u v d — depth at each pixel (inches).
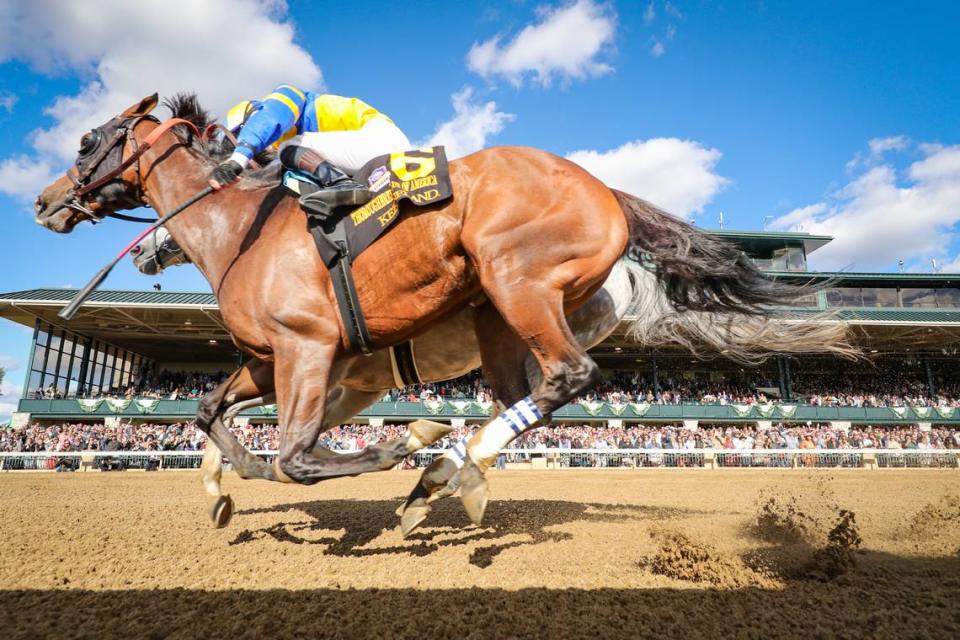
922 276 1223.5
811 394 1316.4
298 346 136.3
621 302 157.1
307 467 129.4
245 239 146.6
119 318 1103.0
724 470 776.9
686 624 96.8
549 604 106.3
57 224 175.6
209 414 160.7
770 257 1309.1
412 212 131.6
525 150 135.3
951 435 1059.3
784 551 151.6
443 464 142.2
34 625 97.6
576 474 642.8
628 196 149.3
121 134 171.6
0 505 282.8
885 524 208.7
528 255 126.0
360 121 151.0
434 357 160.4
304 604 107.5
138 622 99.0
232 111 165.5
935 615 101.7
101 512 246.5
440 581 122.0
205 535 180.4
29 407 1091.9
